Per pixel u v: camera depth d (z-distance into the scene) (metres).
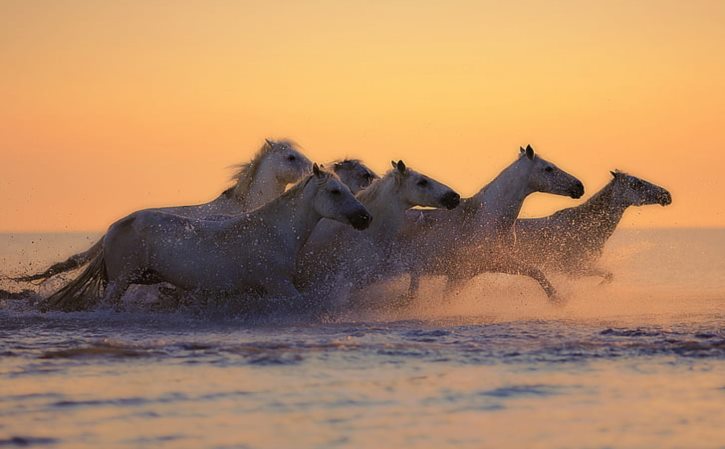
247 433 10.11
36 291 24.59
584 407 11.30
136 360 14.23
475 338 16.64
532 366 13.75
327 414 10.90
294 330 18.12
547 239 26.06
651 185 26.30
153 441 9.83
